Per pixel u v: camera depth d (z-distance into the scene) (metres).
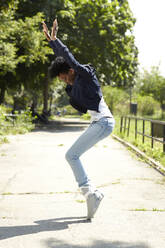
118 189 5.29
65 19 21.88
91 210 3.72
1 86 24.45
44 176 6.29
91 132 3.64
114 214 3.97
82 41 23.48
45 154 9.14
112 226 3.54
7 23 13.81
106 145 11.59
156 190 5.21
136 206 4.32
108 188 5.37
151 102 45.56
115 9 25.28
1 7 12.10
